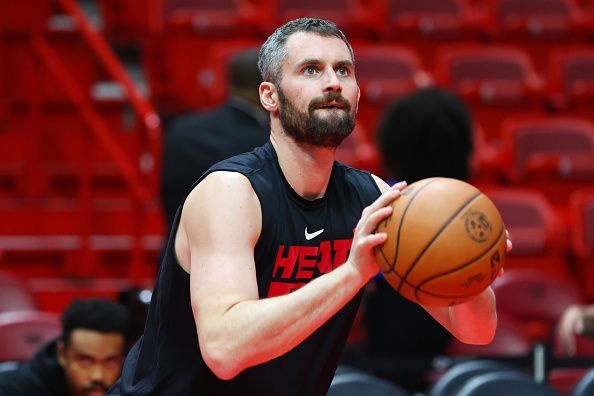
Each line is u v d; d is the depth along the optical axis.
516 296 12.94
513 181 17.48
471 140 10.48
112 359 9.09
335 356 6.20
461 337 6.14
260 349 5.10
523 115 19.45
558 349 11.18
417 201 5.11
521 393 9.05
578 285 15.87
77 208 15.59
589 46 21.73
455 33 21.08
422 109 10.28
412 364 10.24
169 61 19.23
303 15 20.11
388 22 20.98
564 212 17.06
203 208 5.54
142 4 19.33
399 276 5.11
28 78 16.61
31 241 15.25
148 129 14.34
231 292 5.32
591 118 19.89
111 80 19.09
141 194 14.38
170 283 5.84
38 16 16.17
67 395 9.07
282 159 5.82
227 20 19.38
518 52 20.06
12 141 16.73
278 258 5.75
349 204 6.07
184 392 5.96
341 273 5.12
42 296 14.52
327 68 5.64
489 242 5.11
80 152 16.03
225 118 9.95
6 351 10.68
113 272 15.23
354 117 5.72
